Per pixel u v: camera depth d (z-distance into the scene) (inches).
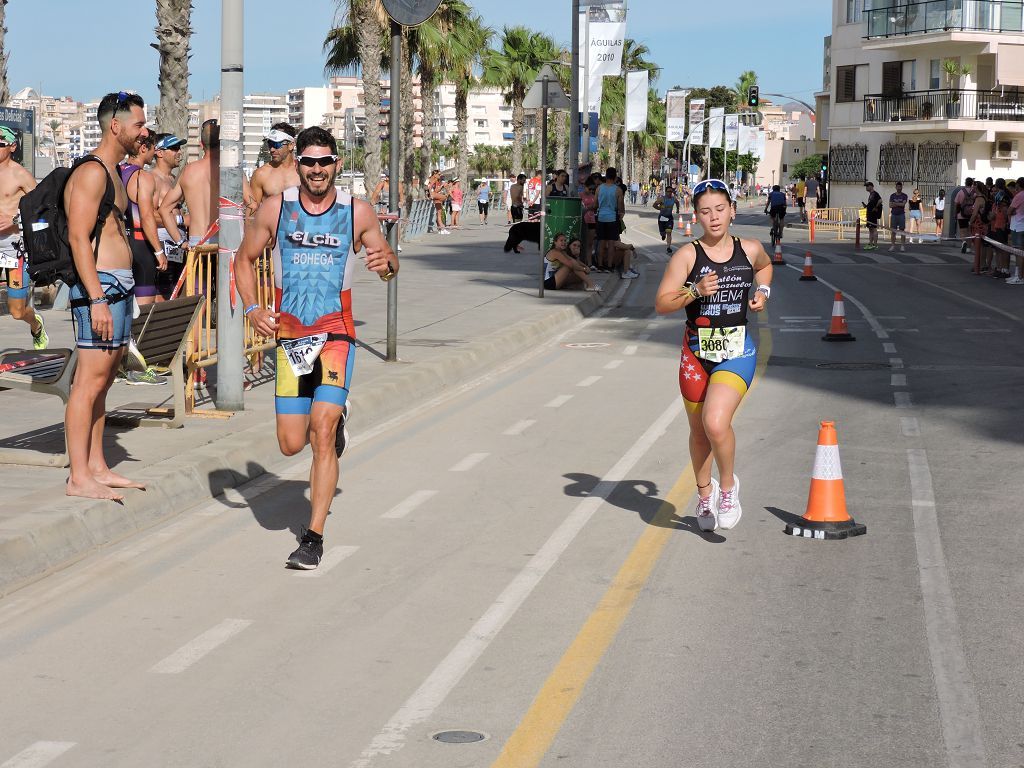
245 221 451.5
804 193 2428.6
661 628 228.5
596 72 1326.3
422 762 171.9
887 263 1307.8
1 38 962.7
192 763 171.8
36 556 256.8
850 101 2349.9
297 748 176.7
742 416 450.6
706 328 275.3
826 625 230.2
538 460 377.4
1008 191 1113.4
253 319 265.4
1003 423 433.4
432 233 1700.3
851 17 2338.8
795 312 829.2
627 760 172.9
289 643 219.9
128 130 281.4
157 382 400.8
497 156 6796.3
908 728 184.1
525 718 187.3
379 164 1656.0
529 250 1359.5
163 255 412.8
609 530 297.7
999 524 302.5
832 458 297.3
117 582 254.1
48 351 348.2
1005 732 182.5
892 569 266.2
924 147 2166.6
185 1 834.8
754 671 207.0
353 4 1631.4
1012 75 2073.1
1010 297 922.1
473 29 2132.1
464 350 575.2
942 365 578.2
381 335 631.8
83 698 194.7
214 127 446.9
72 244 275.0
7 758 173.0
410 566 267.4
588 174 1243.8
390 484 345.4
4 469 317.4
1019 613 237.0
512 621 232.2
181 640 221.0
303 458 377.7
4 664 209.0
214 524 299.9
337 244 260.5
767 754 175.0
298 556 261.6
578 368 575.8
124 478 302.0
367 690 198.5
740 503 323.9
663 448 394.9
